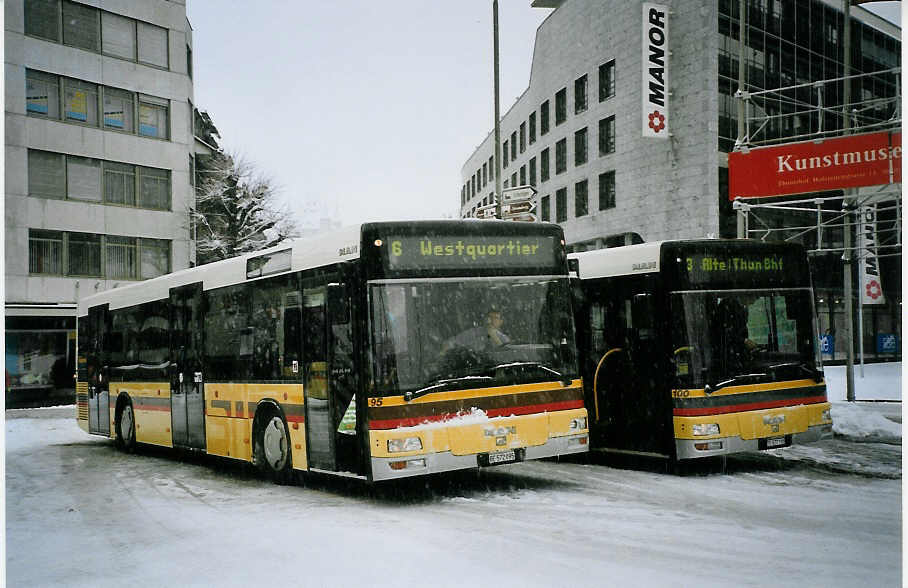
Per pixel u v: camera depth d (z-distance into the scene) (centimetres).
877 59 4078
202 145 4500
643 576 612
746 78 3575
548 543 727
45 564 717
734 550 690
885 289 4350
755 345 1141
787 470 1162
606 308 1231
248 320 1214
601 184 4081
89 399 1834
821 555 670
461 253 977
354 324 945
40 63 3553
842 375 3353
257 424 1194
